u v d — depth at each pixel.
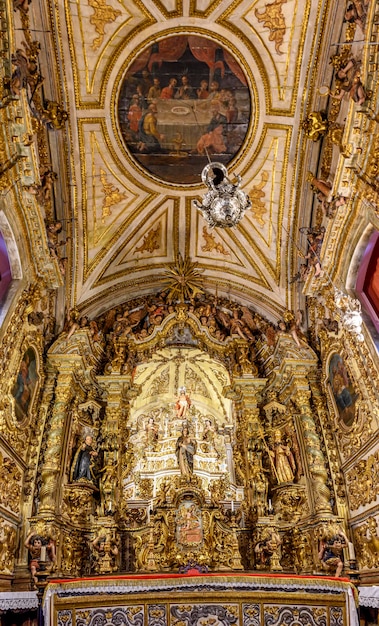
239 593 8.77
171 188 16.50
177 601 8.72
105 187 15.91
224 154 15.49
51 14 11.98
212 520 14.86
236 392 17.16
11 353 12.56
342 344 14.24
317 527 13.81
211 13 12.53
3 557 11.94
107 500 14.59
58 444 14.14
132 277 18.42
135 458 17.06
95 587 8.73
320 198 14.14
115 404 16.28
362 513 13.27
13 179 11.23
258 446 15.93
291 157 15.12
